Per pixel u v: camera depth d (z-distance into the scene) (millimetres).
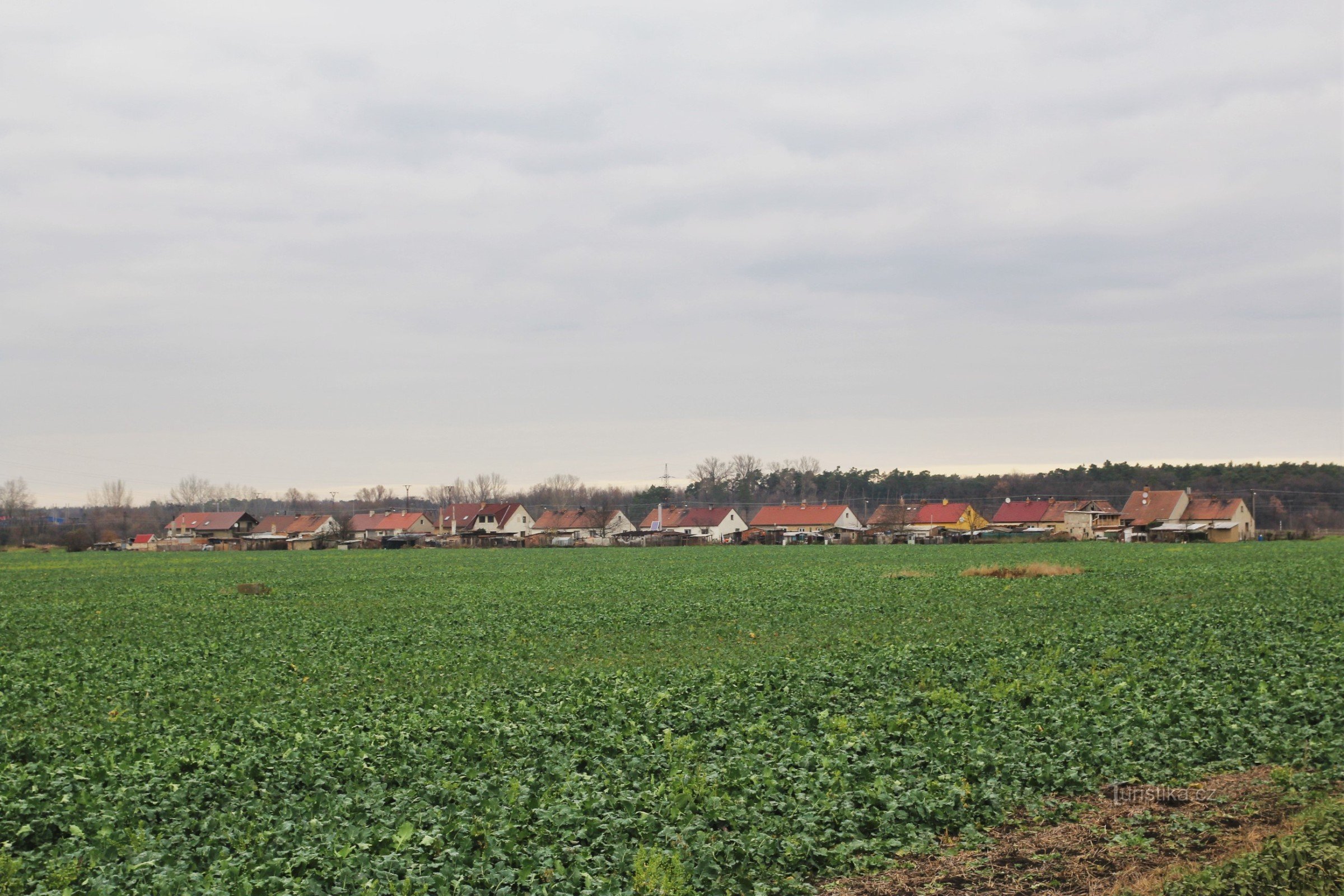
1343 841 10844
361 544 149625
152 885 10531
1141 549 94312
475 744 16469
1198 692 19219
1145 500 150625
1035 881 11117
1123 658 24500
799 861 11531
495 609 43719
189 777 14656
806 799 13133
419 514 176000
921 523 166250
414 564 87562
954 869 11477
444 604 46656
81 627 38688
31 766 15234
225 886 10477
